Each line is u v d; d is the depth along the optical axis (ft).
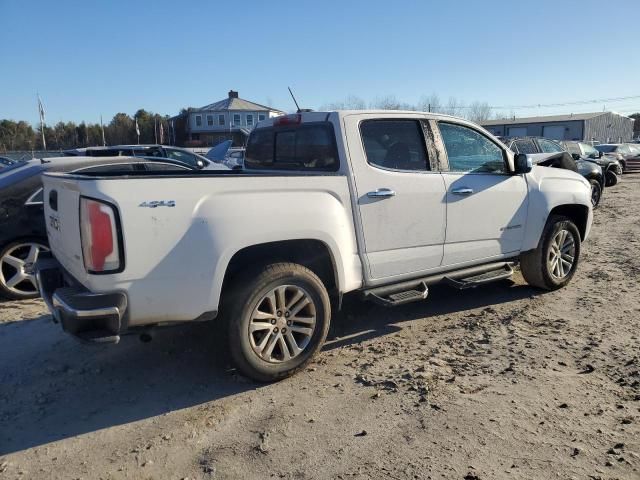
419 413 11.21
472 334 15.70
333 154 14.12
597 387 12.14
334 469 9.47
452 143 16.37
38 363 14.30
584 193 20.30
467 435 10.36
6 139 246.68
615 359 13.57
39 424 11.28
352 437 10.44
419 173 15.21
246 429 10.87
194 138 223.92
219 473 9.48
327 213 13.15
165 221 11.02
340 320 17.20
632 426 10.52
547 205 18.65
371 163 14.32
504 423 10.73
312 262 13.74
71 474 9.57
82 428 11.10
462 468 9.36
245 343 12.23
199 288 11.44
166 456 10.04
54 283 13.03
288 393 12.35
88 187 10.58
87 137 264.11
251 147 17.47
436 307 18.34
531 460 9.53
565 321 16.48
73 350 15.12
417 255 15.24
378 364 13.75
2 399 12.37
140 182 10.83
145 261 10.88
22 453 10.23
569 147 56.18
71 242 11.68
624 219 38.19
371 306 18.44
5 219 19.11
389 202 14.43
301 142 15.21
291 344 12.90
